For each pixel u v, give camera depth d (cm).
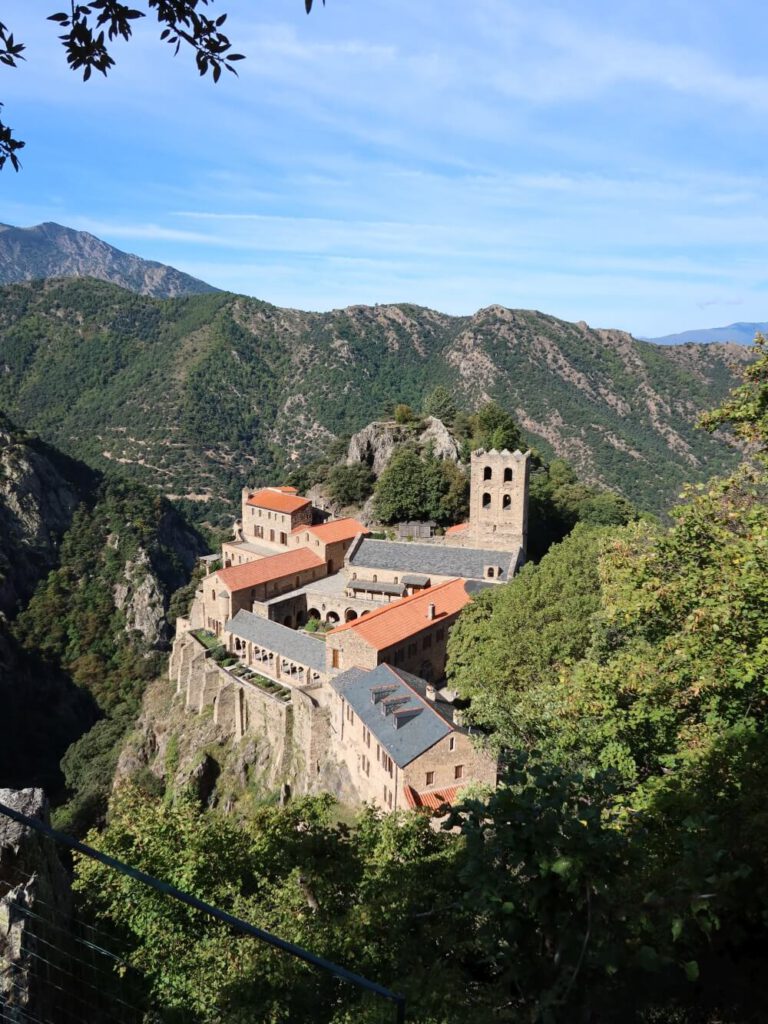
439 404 17275
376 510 12888
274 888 3469
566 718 3609
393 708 6103
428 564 9550
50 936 2486
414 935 2614
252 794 8225
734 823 1978
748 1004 1662
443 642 8181
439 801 5384
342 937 2772
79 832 9425
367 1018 2112
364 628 7381
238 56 1454
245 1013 2511
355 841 3841
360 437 15375
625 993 1678
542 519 11594
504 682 5678
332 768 7038
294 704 7900
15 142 1512
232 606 9944
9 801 3077
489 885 1458
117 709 13775
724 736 2630
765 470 3362
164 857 3616
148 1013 2708
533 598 6041
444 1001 1980
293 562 10794
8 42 1385
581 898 1481
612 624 4641
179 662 10775
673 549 3281
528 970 1546
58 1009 2353
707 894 1479
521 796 1517
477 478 9619
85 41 1395
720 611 2716
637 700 3238
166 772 9362
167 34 1412
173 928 3189
